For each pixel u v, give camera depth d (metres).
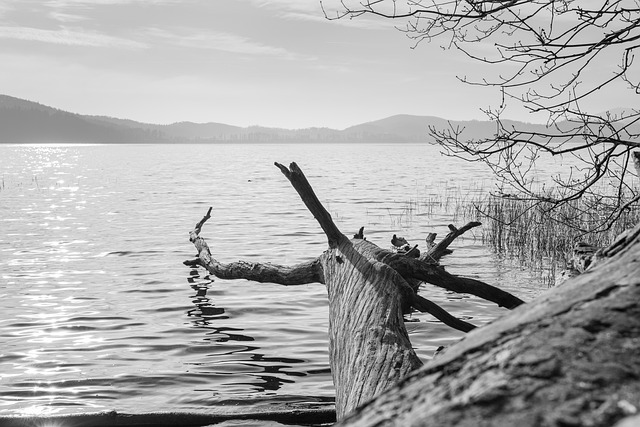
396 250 11.83
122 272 16.69
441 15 5.81
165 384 8.52
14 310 12.75
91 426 6.98
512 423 0.99
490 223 23.30
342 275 7.98
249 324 11.70
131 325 11.66
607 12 5.72
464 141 6.13
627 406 0.98
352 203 35.06
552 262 16.77
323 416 7.24
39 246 21.11
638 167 4.41
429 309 6.94
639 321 1.25
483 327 1.44
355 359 5.73
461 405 1.08
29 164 104.75
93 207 34.31
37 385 8.51
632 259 1.55
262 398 7.95
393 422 1.12
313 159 131.88
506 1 5.70
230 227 26.17
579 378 1.07
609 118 5.96
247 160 128.25
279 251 20.23
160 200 38.94
